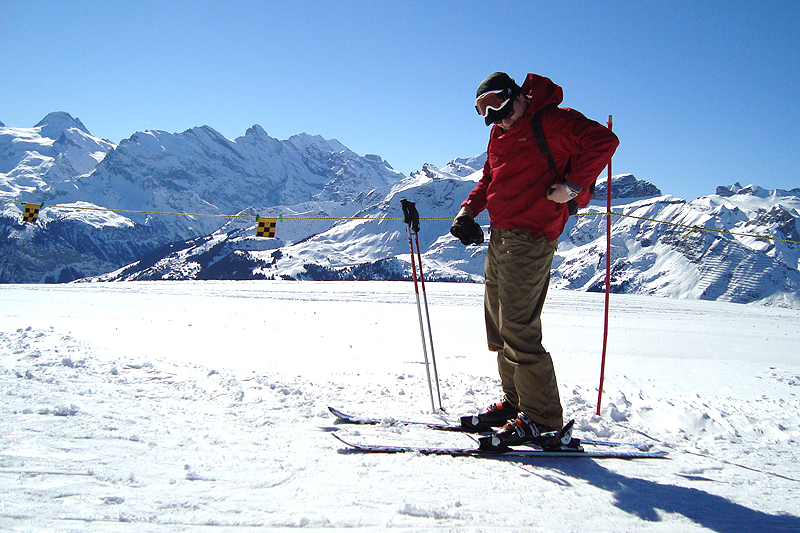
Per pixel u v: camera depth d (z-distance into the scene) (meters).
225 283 21.73
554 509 1.70
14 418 2.21
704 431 3.06
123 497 1.50
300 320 11.00
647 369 6.66
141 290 17.70
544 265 2.29
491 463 2.13
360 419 2.65
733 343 10.55
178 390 3.15
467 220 2.58
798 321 16.02
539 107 2.24
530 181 2.26
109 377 3.42
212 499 1.54
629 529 1.60
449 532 1.46
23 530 1.24
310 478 1.79
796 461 2.58
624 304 18.20
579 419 3.08
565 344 9.21
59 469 1.67
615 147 2.10
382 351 7.19
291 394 3.24
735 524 1.71
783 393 5.41
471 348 8.03
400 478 1.86
